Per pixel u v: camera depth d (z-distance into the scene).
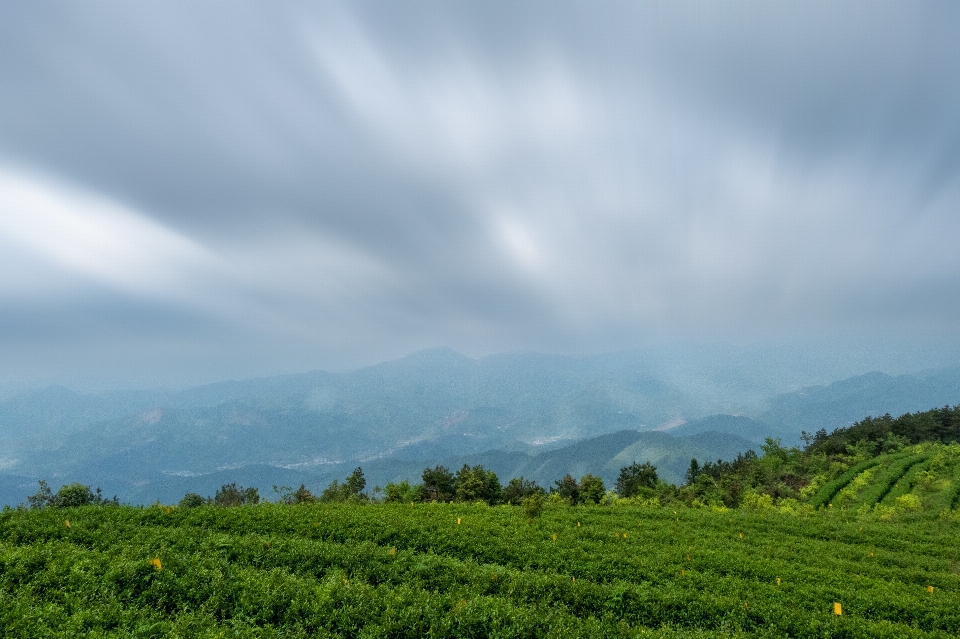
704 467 118.25
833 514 55.88
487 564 27.94
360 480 78.12
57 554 19.41
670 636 18.94
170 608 17.36
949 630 23.70
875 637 21.22
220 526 30.64
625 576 27.38
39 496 54.25
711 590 26.02
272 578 19.08
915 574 31.30
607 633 18.75
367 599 18.19
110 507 32.66
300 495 66.06
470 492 76.06
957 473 70.81
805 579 28.95
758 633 21.11
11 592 16.73
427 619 17.55
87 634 14.38
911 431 125.75
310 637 16.16
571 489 81.44
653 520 45.59
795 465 105.56
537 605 20.92
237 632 15.52
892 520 52.44
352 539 29.67
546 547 30.69
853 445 122.94
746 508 63.22
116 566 18.39
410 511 41.41
